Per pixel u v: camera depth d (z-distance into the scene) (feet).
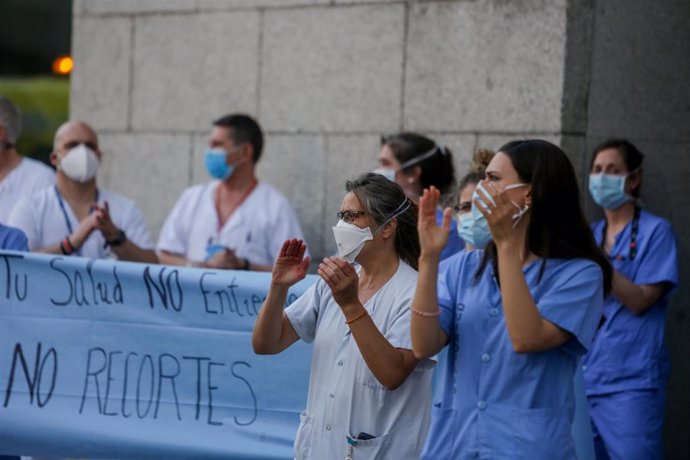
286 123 42.45
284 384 29.84
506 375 22.22
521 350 21.52
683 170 39.68
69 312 31.24
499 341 22.39
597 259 22.75
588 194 36.86
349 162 40.93
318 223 41.68
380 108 40.22
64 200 36.81
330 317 23.62
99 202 37.27
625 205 34.96
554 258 22.57
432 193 21.84
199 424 30.32
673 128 39.42
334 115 41.34
